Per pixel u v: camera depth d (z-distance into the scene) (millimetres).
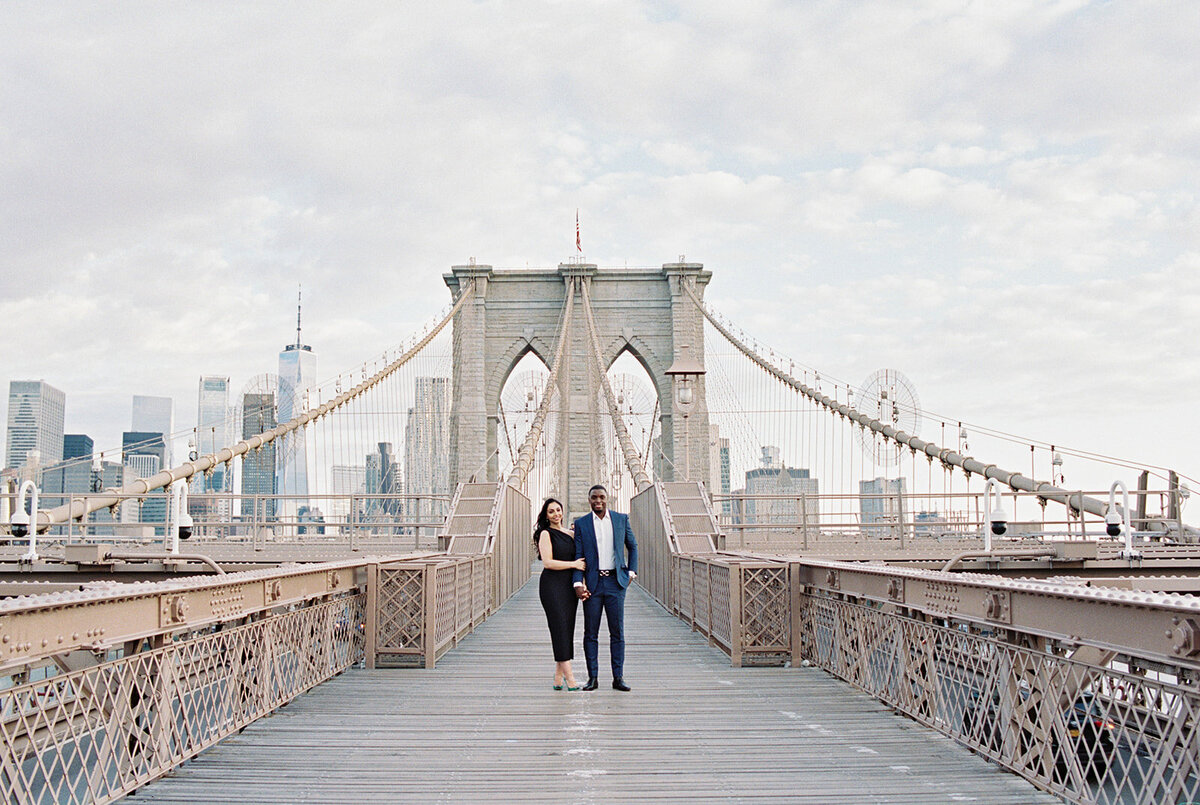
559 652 6855
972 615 4828
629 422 27422
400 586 7910
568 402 39625
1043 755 4219
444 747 5062
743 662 8008
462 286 44625
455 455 42906
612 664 6859
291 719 5770
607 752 4949
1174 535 16219
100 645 3867
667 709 6090
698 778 4453
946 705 5324
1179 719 3205
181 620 4598
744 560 8805
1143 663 3439
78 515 16312
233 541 18141
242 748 5027
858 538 18734
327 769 4609
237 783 4371
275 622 6035
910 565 12234
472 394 43531
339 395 24688
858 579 6730
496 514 13523
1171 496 16672
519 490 17891
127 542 17078
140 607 4242
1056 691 4062
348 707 6160
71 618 3684
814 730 5465
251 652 5641
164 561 12133
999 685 4621
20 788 3373
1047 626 4098
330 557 15922
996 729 4672
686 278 44500
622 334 44812
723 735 5344
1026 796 4129
